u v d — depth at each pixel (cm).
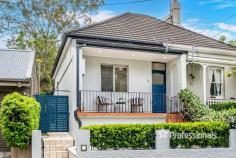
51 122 1792
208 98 2102
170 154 1305
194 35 2230
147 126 1302
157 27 2184
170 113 1847
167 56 1948
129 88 1967
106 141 1250
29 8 3478
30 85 1558
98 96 1805
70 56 1817
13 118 1259
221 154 1367
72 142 1480
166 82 2070
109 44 1759
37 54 3472
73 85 1700
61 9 3525
